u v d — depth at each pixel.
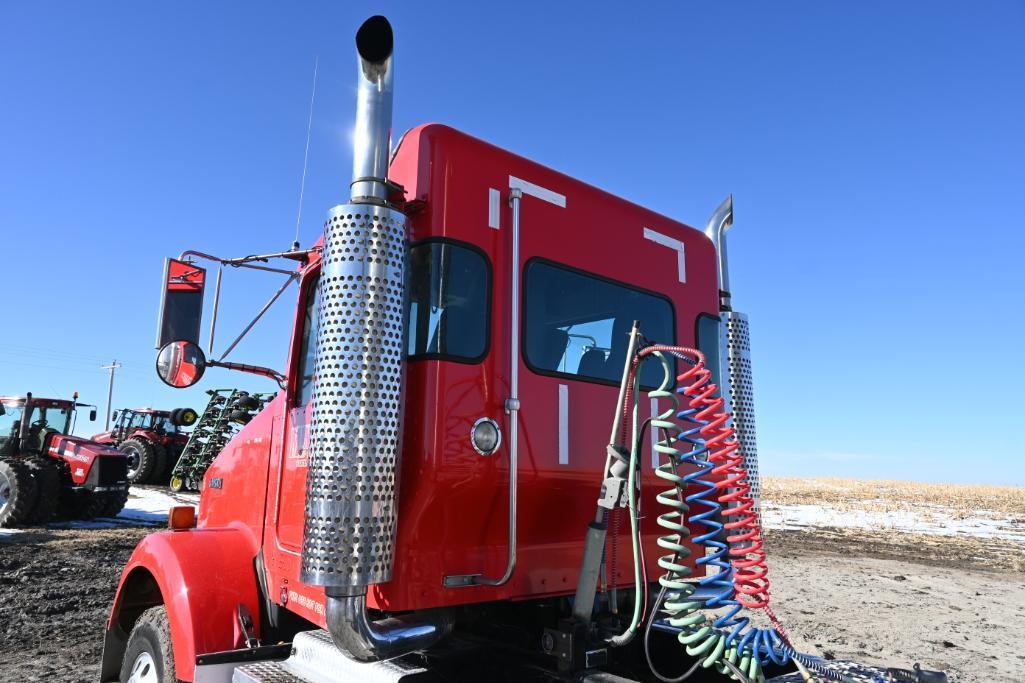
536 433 2.75
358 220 2.38
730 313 3.95
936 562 11.91
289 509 3.14
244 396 3.88
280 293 3.58
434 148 2.70
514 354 2.72
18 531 13.05
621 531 3.00
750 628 2.36
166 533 3.54
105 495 14.94
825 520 18.98
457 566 2.50
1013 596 9.21
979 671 5.96
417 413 2.48
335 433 2.23
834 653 6.37
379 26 2.44
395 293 2.39
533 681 2.53
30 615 7.15
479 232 2.75
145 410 23.33
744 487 2.43
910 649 6.60
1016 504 26.50
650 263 3.44
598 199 3.25
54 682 5.12
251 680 2.69
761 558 2.39
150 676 3.39
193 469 20.03
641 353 2.61
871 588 9.54
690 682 2.88
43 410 15.98
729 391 3.82
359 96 2.52
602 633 2.61
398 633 2.38
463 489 2.50
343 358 2.28
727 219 4.09
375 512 2.22
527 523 2.73
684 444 3.31
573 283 3.06
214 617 3.11
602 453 2.98
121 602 3.81
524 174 2.96
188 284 3.20
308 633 2.90
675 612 2.38
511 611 3.05
